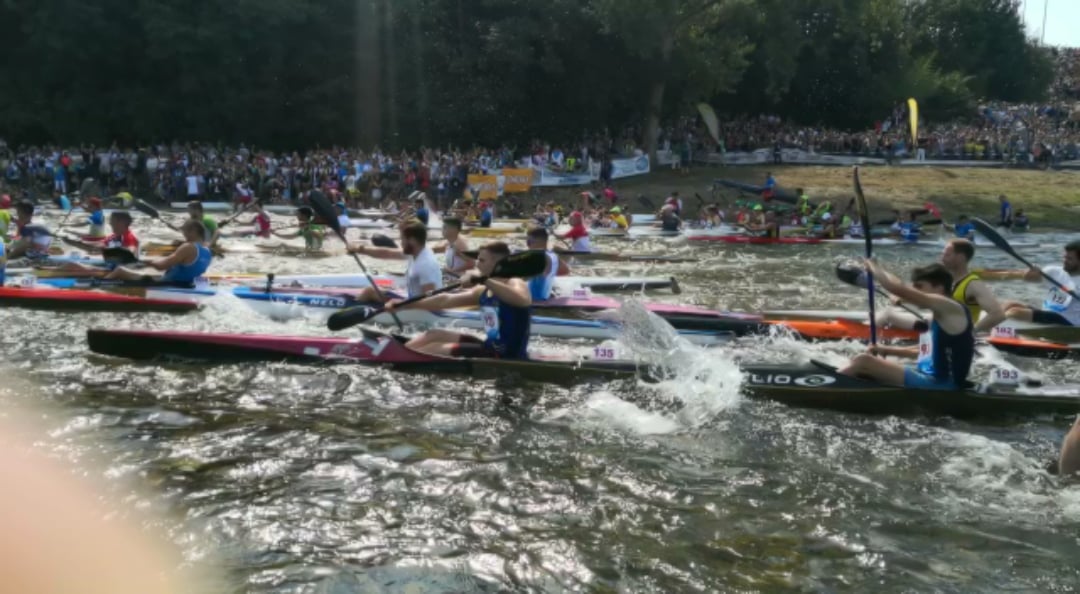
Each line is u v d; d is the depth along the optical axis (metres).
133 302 10.93
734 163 41.81
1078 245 10.02
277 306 11.02
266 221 20.45
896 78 53.25
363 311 8.32
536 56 42.31
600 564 4.71
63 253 15.64
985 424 7.19
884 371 7.46
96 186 34.59
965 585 4.56
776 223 23.70
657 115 41.03
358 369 8.23
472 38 43.03
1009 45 66.12
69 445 6.14
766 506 5.48
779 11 39.03
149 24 40.28
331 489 5.57
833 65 52.84
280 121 44.47
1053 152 41.66
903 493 5.73
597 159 38.97
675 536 5.05
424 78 44.16
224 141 44.03
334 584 4.43
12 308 10.83
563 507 5.40
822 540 5.04
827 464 6.22
